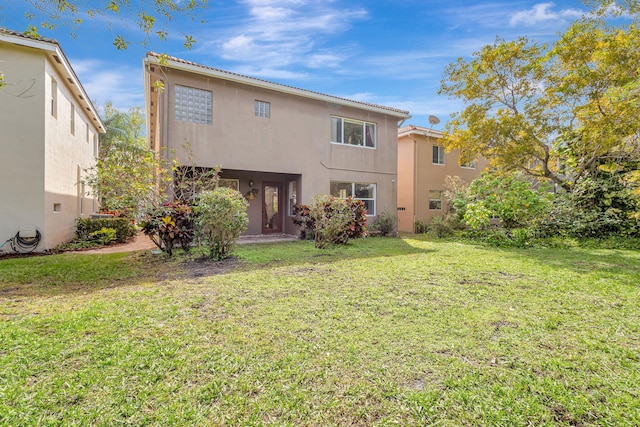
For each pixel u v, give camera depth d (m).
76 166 11.51
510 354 2.78
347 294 4.47
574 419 2.00
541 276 5.59
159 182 8.24
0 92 7.74
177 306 3.91
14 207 7.88
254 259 7.13
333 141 12.18
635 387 2.30
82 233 10.20
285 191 13.10
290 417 2.01
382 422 1.97
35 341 2.91
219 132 9.61
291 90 10.73
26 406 2.04
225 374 2.44
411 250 8.69
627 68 8.55
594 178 10.72
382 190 13.38
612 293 4.56
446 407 2.10
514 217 10.28
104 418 1.96
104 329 3.20
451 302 4.15
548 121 10.59
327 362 2.62
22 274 5.65
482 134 10.99
